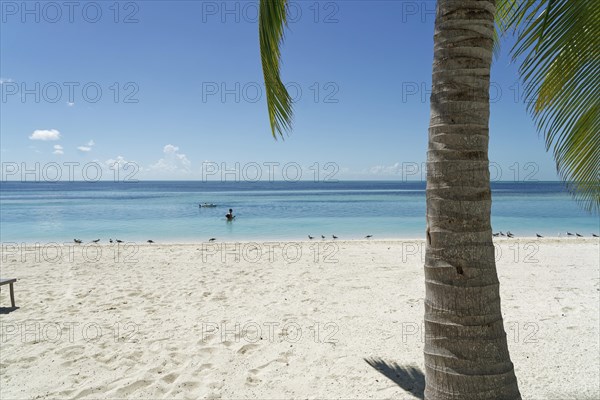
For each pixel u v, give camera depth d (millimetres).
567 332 5730
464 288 2324
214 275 9688
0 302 7496
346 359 5008
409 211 33312
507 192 77812
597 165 3564
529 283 8609
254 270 10234
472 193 2354
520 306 6984
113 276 9641
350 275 9578
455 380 2309
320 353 5184
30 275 9789
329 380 4500
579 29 3027
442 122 2410
